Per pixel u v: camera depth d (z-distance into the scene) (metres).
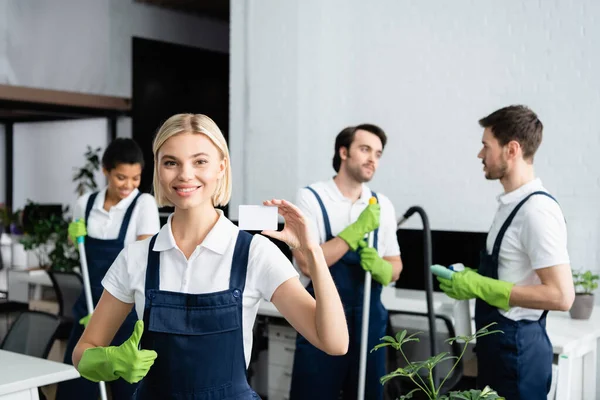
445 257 3.90
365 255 2.97
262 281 1.62
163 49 7.33
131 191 3.27
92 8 7.19
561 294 2.34
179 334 1.60
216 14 8.09
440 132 4.45
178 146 1.54
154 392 1.63
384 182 4.67
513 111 2.48
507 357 2.45
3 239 6.32
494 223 2.57
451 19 4.40
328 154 4.84
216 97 7.88
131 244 1.70
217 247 1.62
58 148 7.86
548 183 4.09
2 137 8.23
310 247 1.53
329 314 1.51
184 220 1.64
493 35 4.25
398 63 4.59
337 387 3.05
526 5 4.14
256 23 5.07
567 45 4.02
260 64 5.06
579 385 3.25
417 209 2.92
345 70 4.78
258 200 5.10
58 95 6.98
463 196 4.38
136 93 7.09
